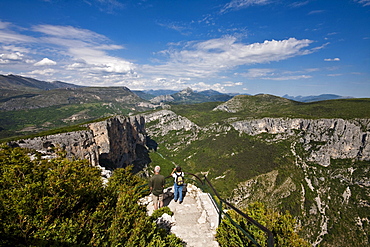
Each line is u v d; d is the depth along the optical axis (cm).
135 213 770
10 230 569
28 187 641
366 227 9362
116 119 9569
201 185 1404
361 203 10031
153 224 775
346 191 10669
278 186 11362
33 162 805
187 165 15962
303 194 10900
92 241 639
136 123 15200
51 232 589
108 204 832
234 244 859
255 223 606
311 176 11706
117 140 9250
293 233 1479
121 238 670
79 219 690
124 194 838
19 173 726
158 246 697
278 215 1612
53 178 716
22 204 598
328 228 9719
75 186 779
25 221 600
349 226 9588
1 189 670
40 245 549
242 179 12288
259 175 12194
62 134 5453
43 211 628
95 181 912
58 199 677
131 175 1847
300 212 10275
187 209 1178
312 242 9406
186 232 958
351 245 9056
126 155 10512
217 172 13625
